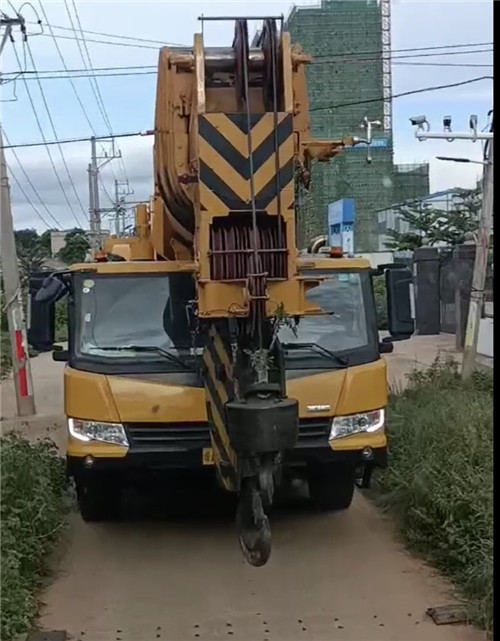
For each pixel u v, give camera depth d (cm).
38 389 1759
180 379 672
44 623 566
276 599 603
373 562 675
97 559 690
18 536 631
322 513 804
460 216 3089
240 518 580
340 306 709
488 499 639
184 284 705
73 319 696
